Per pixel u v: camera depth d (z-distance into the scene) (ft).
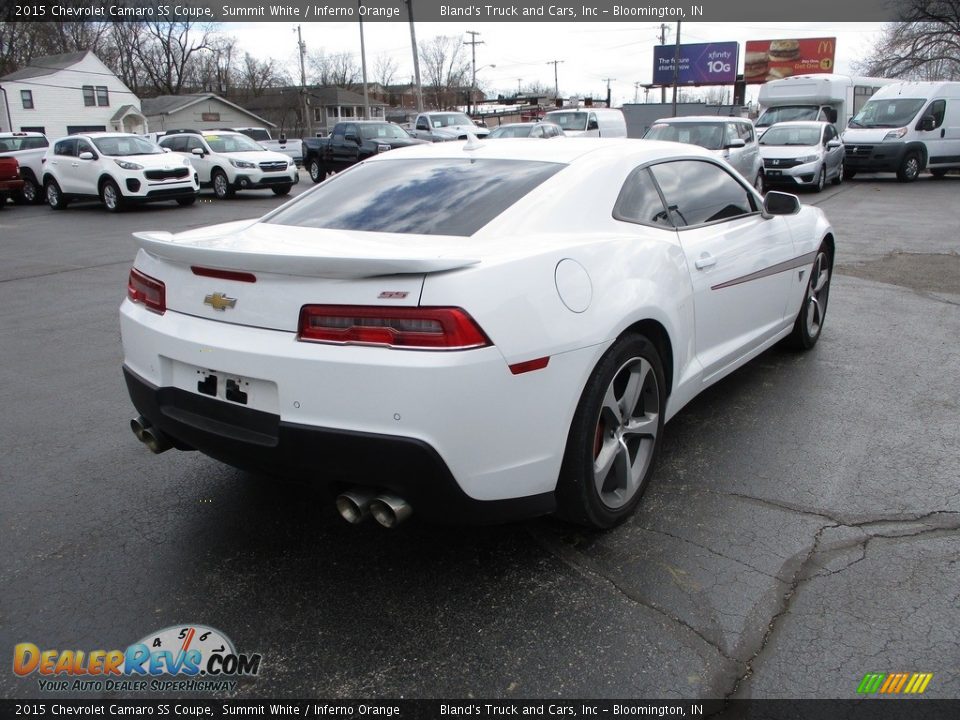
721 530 10.43
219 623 8.77
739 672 7.84
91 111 180.75
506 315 8.34
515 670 7.95
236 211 55.31
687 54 195.62
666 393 11.57
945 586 9.09
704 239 12.63
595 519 10.01
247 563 9.94
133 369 10.21
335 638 8.48
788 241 15.55
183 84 242.78
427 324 7.94
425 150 13.02
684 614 8.72
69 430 14.39
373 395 7.97
